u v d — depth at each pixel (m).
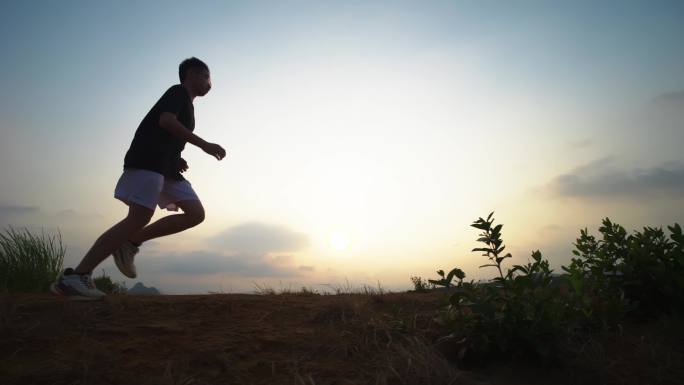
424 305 3.33
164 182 3.59
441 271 2.70
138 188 3.23
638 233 3.31
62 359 2.19
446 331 2.69
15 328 2.47
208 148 3.38
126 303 3.05
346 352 2.44
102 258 3.17
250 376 2.16
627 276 3.04
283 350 2.46
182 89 3.46
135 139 3.33
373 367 2.29
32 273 4.92
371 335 2.66
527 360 2.44
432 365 2.27
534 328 2.40
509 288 2.53
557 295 2.61
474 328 2.52
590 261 3.32
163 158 3.34
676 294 2.85
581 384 2.25
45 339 2.39
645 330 2.76
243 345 2.46
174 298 3.37
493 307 2.45
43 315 2.71
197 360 2.26
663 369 2.30
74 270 3.13
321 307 3.16
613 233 3.35
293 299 3.61
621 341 2.60
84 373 2.06
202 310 3.05
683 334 2.65
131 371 2.12
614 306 2.72
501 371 2.36
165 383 2.02
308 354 2.43
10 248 5.06
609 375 2.27
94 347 2.33
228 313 3.03
